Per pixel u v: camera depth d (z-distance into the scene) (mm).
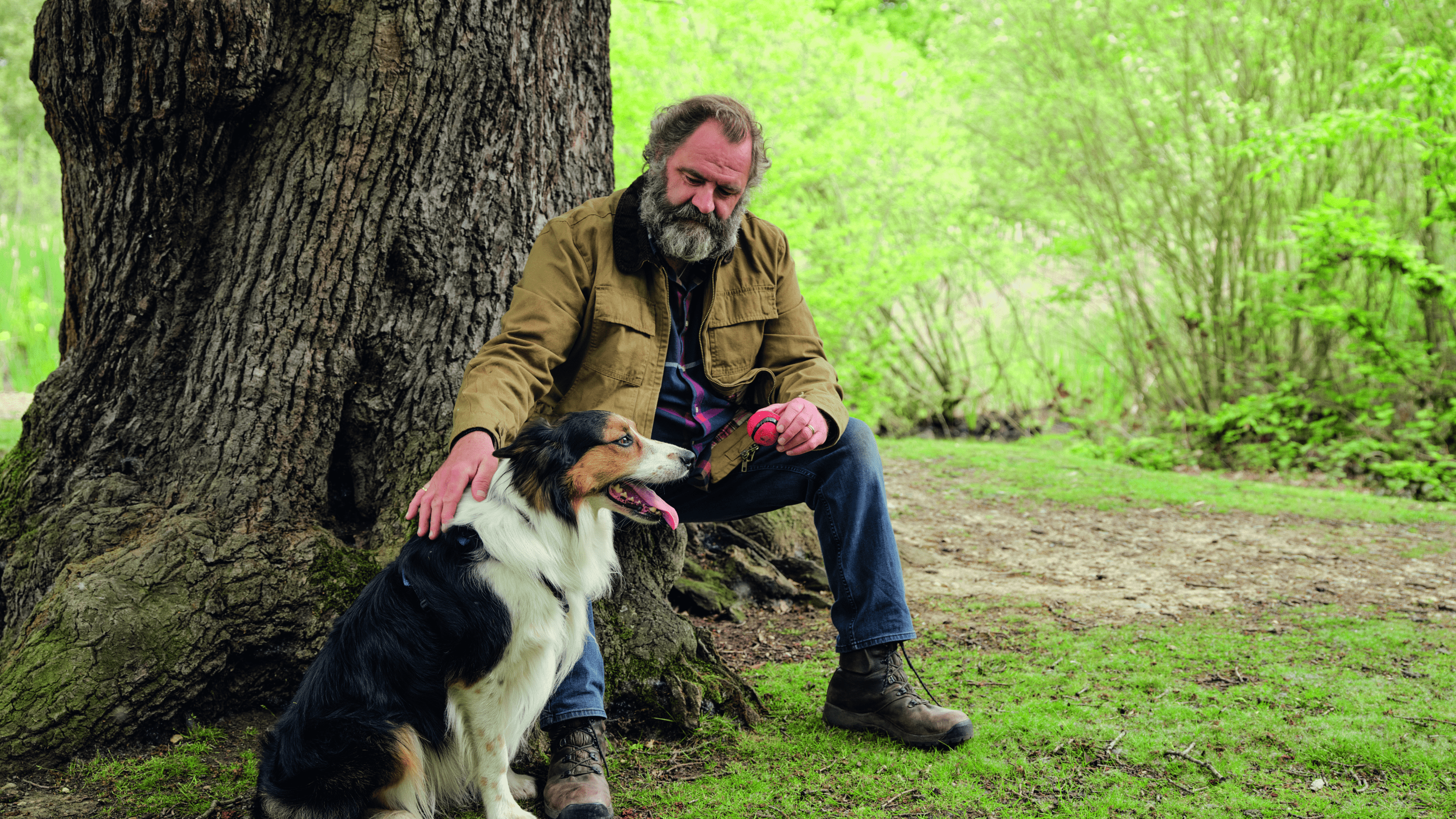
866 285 8727
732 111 2340
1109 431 9406
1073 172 9172
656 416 2531
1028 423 9969
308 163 2699
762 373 2650
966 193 9023
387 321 2791
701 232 2359
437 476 2047
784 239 2680
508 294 2916
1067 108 9039
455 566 1981
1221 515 5551
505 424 2137
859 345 9594
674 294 2525
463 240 2842
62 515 2625
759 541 4039
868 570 2453
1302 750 2334
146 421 2746
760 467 2551
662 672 2635
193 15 2484
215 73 2535
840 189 9148
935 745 2395
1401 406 8117
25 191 15688
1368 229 6840
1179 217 8656
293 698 2568
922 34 11469
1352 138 7805
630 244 2416
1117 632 3385
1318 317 7461
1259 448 8047
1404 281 7125
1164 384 9211
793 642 3373
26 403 7699
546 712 2209
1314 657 3074
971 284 9938
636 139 7566
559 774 2152
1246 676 2891
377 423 2818
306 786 1871
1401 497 6730
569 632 2135
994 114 9719
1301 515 5547
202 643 2451
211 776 2244
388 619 1961
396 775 1916
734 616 3607
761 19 8109
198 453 2715
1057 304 9812
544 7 2961
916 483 6449
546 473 2061
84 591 2416
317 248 2703
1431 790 2119
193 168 2670
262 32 2572
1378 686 2775
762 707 2699
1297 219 7176
